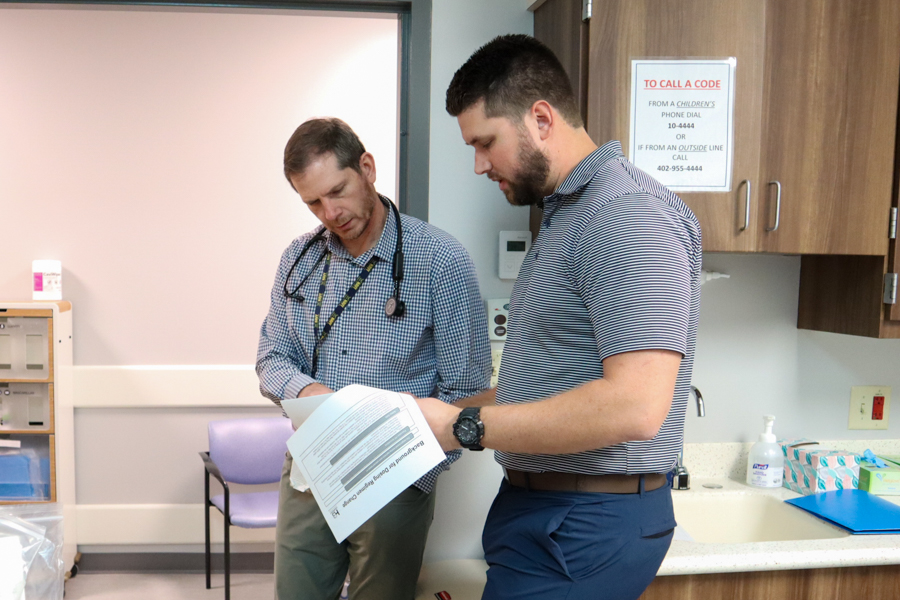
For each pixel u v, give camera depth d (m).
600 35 1.42
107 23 3.19
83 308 3.26
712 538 1.74
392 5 1.78
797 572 1.38
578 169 1.03
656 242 0.88
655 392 0.84
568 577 1.00
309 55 3.28
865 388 1.91
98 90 3.21
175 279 3.29
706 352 1.87
